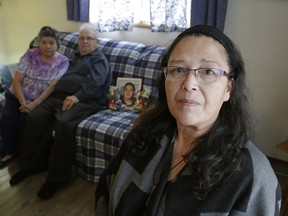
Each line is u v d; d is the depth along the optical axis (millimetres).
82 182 2227
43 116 2334
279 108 2361
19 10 3541
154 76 2432
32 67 2531
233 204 725
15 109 2482
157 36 2771
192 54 738
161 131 922
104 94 2518
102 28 2846
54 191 2084
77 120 2203
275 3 2160
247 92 847
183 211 753
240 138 782
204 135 826
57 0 3264
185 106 755
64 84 2463
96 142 2107
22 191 2100
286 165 2439
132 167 911
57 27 3395
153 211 791
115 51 2662
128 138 1003
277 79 2311
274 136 2443
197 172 760
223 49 759
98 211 1072
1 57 3783
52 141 2324
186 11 2498
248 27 2316
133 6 2775
